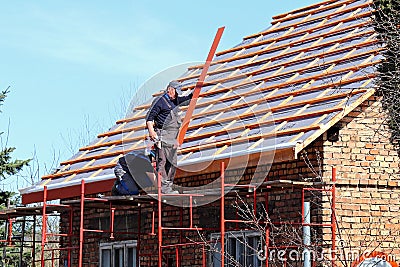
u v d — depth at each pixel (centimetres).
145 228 2088
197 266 1902
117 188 1711
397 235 1688
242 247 1777
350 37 1981
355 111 1678
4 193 2739
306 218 1551
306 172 1666
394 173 1697
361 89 1662
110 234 1995
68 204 1844
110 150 2189
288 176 1706
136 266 2083
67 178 2177
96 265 2250
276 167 1738
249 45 2341
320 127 1600
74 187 2102
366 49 1872
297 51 2089
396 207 1694
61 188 2144
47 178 2258
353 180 1655
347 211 1642
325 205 1614
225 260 1819
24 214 2194
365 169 1670
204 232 1891
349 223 1641
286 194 1697
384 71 1634
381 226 1673
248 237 1767
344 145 1658
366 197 1667
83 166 2192
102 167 2080
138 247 1930
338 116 1617
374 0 1692
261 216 1627
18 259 3112
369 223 1661
